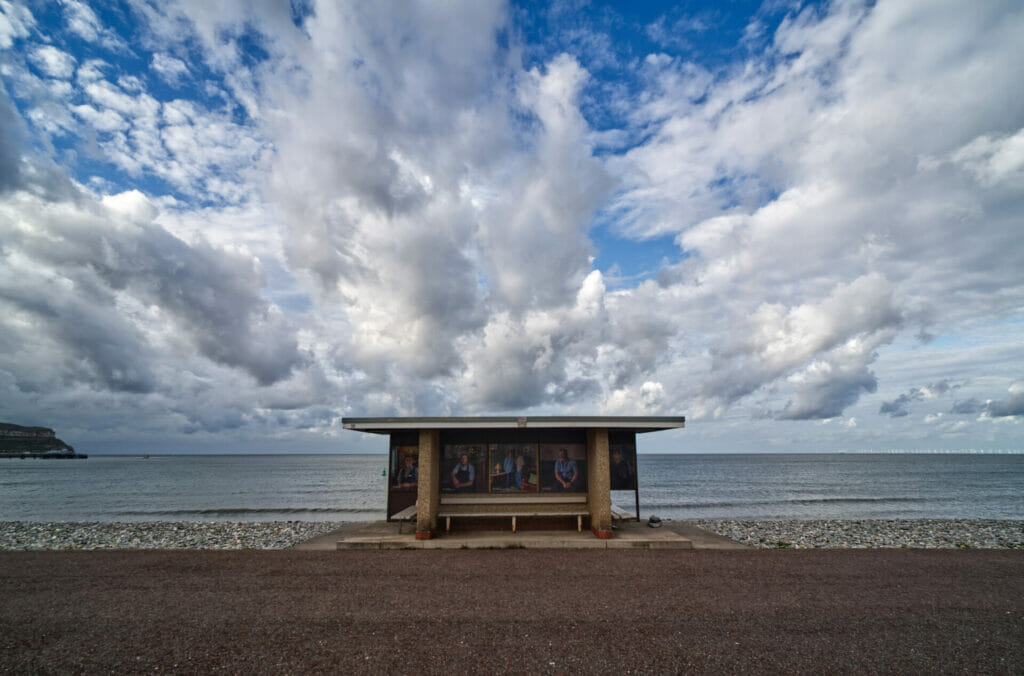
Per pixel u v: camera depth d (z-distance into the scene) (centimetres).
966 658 591
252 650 619
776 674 551
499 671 561
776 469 11106
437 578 944
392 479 1575
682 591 852
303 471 10675
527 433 1422
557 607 769
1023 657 594
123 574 995
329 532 1509
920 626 689
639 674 552
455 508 1384
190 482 6944
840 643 632
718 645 627
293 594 848
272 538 1722
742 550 1196
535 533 1345
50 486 6097
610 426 1300
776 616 728
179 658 598
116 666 578
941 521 2225
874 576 954
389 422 1288
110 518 3027
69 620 728
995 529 1898
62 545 1622
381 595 838
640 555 1138
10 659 596
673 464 14425
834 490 5425
